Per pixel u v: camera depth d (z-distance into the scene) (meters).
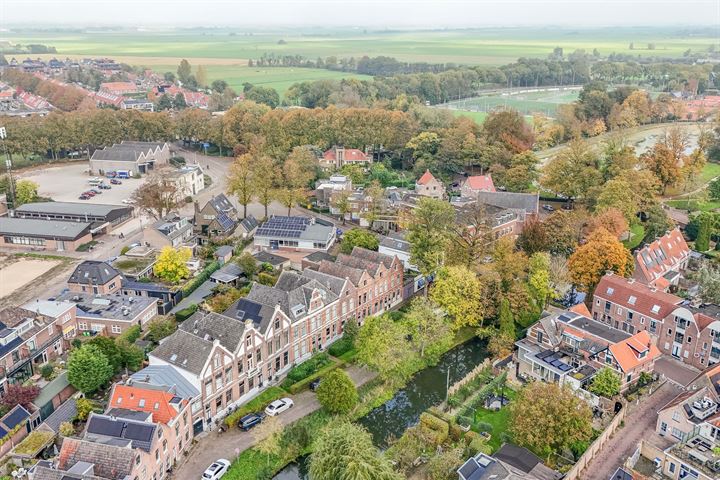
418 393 115.00
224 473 90.19
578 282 139.50
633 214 175.75
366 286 133.00
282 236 172.38
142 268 156.12
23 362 107.44
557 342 115.12
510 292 132.38
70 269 159.38
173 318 131.00
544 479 84.44
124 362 110.75
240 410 103.25
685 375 114.75
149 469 82.94
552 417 91.06
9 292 145.62
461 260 143.00
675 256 153.62
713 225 176.12
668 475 89.75
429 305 127.62
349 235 163.00
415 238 144.75
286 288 127.94
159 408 89.44
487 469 83.62
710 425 91.44
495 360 120.00
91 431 84.81
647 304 124.06
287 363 116.25
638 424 100.94
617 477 85.69
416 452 95.56
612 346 107.56
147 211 185.25
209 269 153.75
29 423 96.19
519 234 167.50
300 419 102.56
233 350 102.38
